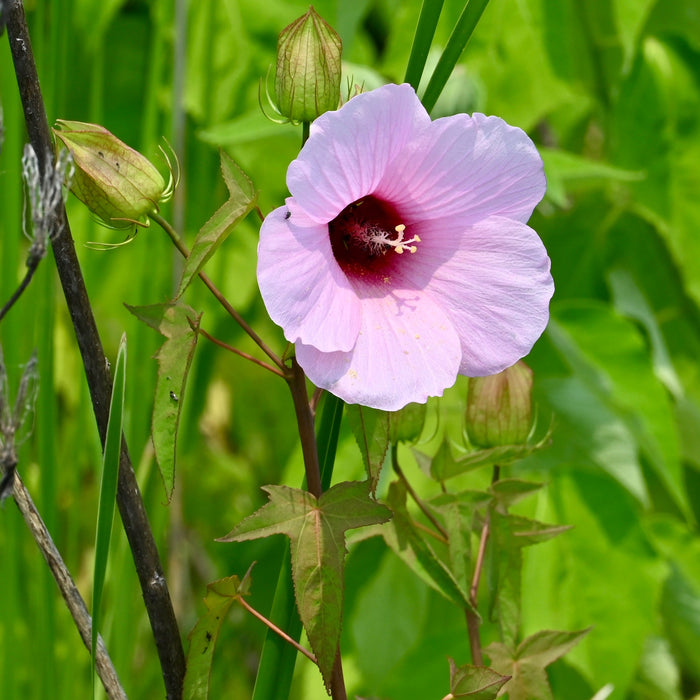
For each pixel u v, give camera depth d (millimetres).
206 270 2170
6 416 1551
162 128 2172
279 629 1632
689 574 2184
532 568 2020
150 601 1622
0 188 1845
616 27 2137
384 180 1644
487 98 2100
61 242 1584
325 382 1614
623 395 2035
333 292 1624
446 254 1656
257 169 2168
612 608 2018
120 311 2248
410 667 2080
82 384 1899
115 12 2184
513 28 2076
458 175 1639
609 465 2012
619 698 2010
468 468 1685
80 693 1966
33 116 1577
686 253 2143
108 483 1592
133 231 1625
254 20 2082
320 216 1615
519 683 1691
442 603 2113
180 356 1609
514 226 1646
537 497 2023
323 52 1609
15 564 1848
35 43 1861
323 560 1605
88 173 1602
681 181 2143
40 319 1817
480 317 1646
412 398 1623
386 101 1604
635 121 2154
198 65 2105
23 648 2064
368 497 1612
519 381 1691
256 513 1604
